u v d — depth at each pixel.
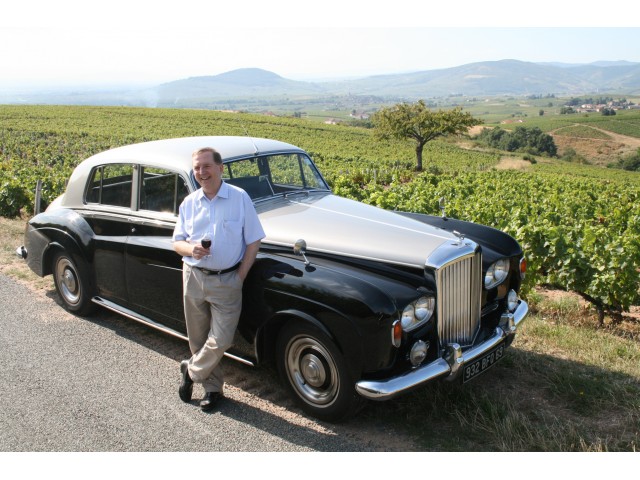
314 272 3.72
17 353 4.81
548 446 3.38
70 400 4.04
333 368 3.59
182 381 4.02
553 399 3.98
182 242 3.74
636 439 3.46
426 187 17.31
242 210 3.70
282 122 94.38
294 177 5.19
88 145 50.00
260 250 4.25
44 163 34.16
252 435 3.60
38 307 5.93
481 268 4.01
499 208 11.26
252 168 4.83
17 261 7.68
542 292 7.96
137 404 3.99
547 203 15.51
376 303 3.35
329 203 4.93
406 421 3.74
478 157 75.12
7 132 58.59
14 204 12.89
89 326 5.42
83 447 3.46
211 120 88.75
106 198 5.19
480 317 4.10
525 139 142.38
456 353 3.55
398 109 52.66
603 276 6.23
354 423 3.74
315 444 3.49
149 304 4.79
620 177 68.56
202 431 3.65
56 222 5.46
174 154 4.70
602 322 6.40
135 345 4.99
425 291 3.61
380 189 16.16
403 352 3.52
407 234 4.13
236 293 3.77
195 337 3.94
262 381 4.38
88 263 5.23
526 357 4.61
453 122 50.56
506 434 3.46
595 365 4.55
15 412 3.88
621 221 12.41
